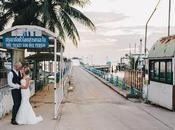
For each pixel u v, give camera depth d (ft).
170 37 60.49
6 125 41.57
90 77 169.58
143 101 70.08
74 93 86.79
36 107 57.62
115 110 56.18
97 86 111.55
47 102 64.75
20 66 42.73
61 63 61.31
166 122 44.88
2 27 97.19
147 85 67.41
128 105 63.52
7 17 96.63
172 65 55.16
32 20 94.12
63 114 51.01
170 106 55.42
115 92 91.30
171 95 55.21
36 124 42.29
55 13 97.25
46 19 88.99
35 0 95.55
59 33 97.71
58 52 71.41
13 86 41.88
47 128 39.86
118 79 106.22
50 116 48.37
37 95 77.51
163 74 59.26
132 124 43.21
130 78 88.74
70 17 99.04
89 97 77.56
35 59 86.58
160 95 60.18
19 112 42.19
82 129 39.68
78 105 62.49
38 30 46.73
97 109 57.21
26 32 46.80
